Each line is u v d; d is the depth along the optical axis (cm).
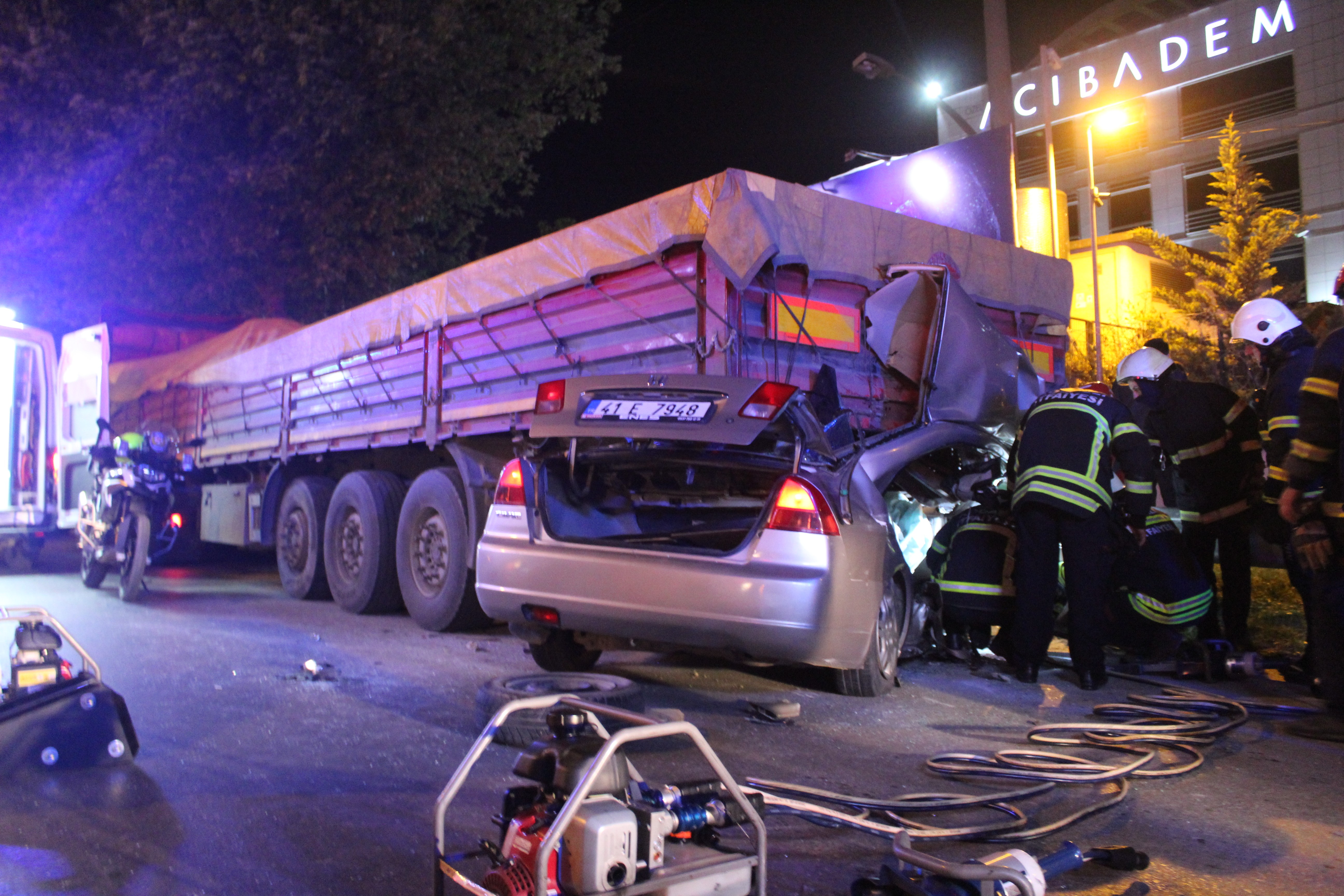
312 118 1622
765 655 433
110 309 1429
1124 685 558
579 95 2052
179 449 1045
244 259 1767
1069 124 4747
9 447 1026
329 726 434
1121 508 590
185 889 266
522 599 484
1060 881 282
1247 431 640
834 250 578
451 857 215
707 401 444
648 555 452
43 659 378
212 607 831
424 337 744
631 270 577
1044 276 784
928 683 550
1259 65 4172
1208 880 284
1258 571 930
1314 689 525
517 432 648
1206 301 1788
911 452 556
